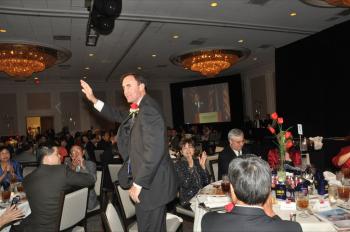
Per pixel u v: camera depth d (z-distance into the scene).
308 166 2.90
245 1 5.90
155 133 1.92
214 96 14.81
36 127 13.81
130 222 2.78
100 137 9.44
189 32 7.69
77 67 11.13
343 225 1.70
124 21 6.58
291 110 9.55
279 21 7.32
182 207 3.40
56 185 2.47
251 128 12.23
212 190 2.68
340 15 7.08
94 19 4.22
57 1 5.37
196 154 5.11
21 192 3.29
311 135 8.89
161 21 6.62
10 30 6.80
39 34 7.14
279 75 9.92
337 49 7.79
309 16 7.07
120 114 2.63
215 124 14.77
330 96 8.17
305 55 8.86
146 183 1.90
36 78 12.89
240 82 14.17
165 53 9.80
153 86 15.92
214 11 6.35
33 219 2.47
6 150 3.97
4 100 13.43
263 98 13.16
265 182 1.23
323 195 2.35
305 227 1.74
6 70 8.23
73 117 14.31
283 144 2.51
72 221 2.62
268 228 1.17
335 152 4.26
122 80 2.15
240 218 1.21
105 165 5.64
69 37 7.46
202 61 9.62
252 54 10.80
